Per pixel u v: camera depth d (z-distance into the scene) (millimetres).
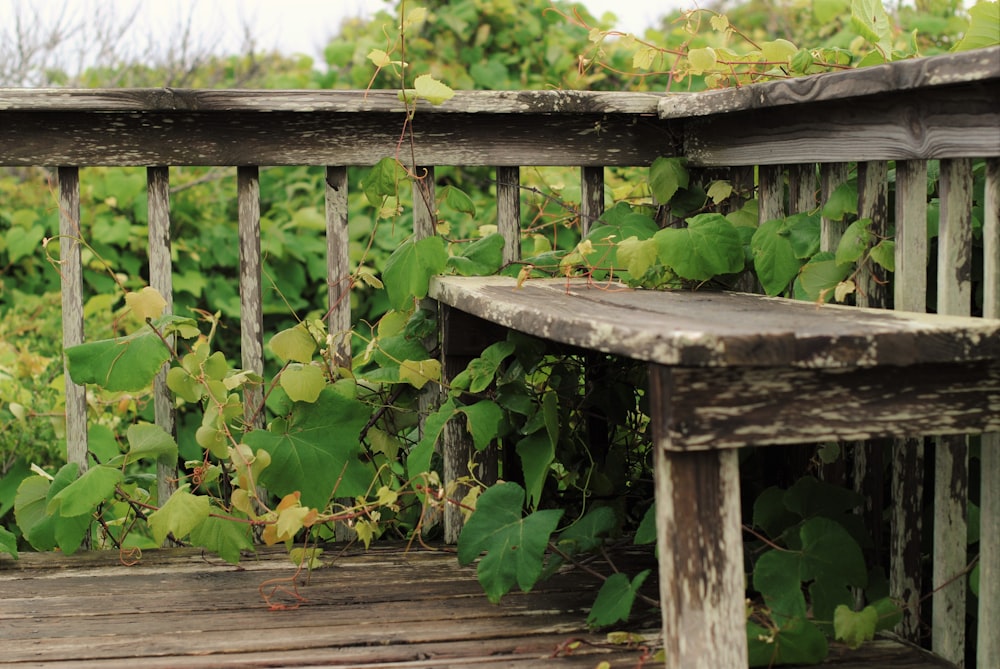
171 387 2230
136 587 2137
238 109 2256
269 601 2041
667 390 1362
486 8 4801
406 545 2402
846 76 1810
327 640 1844
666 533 1400
